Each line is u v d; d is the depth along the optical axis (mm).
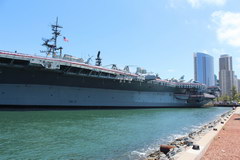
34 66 26578
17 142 11531
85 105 37219
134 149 10672
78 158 8961
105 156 9312
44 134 13992
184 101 61094
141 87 46781
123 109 42969
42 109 31688
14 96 28609
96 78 36344
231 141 10195
